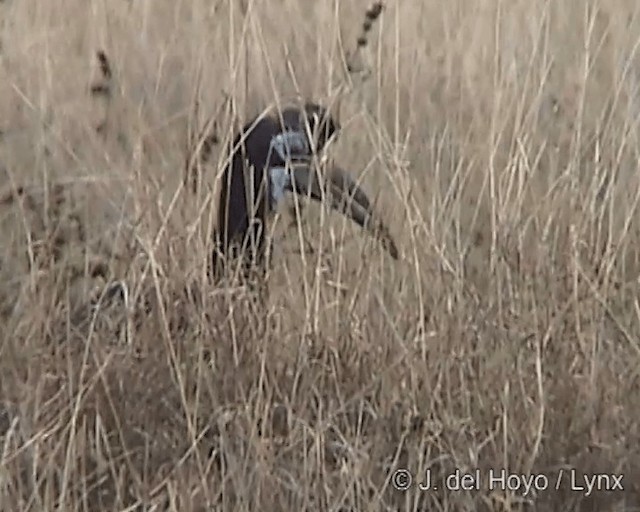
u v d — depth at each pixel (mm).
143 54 15586
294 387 12188
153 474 11859
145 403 12227
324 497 11586
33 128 15117
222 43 14992
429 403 12523
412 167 14594
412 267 13414
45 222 13367
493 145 13781
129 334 12547
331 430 12367
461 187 13875
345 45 15547
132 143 14570
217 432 12078
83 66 15766
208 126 13461
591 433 12523
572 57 15531
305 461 11625
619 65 15125
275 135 13672
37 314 12852
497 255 13352
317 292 12914
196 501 11477
